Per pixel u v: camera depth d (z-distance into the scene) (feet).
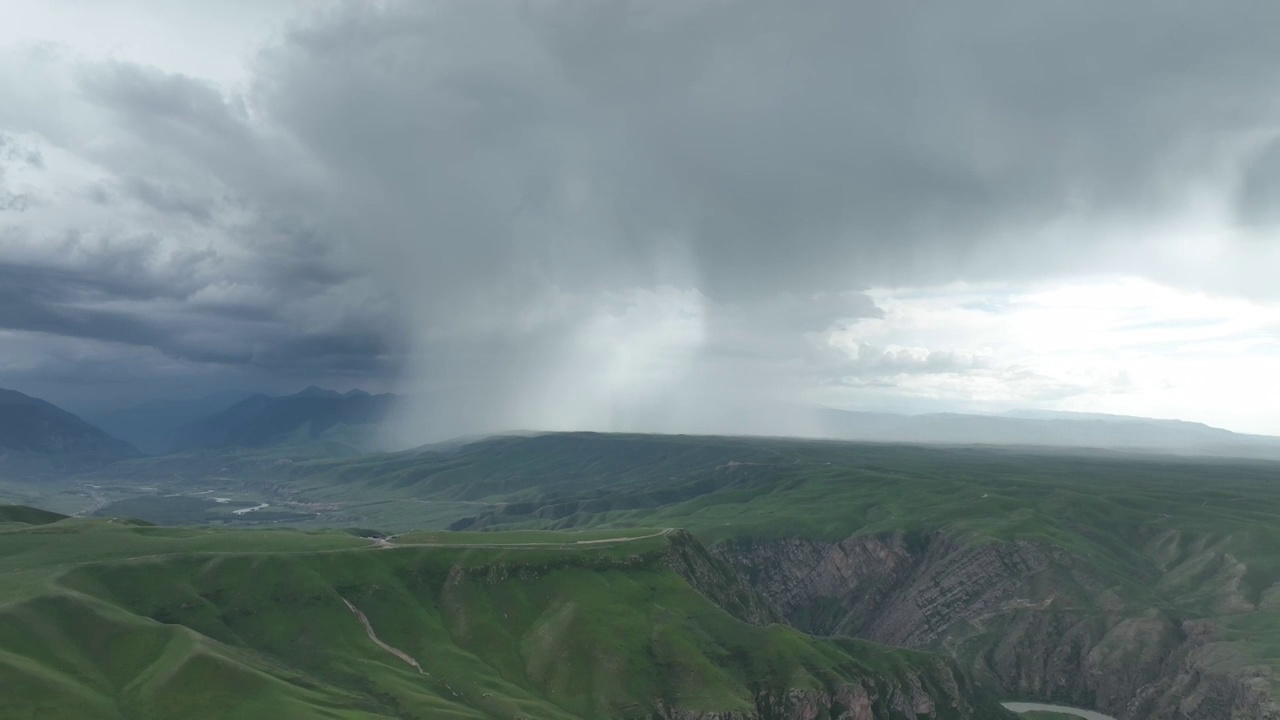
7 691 533.96
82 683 581.94
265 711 575.79
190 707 574.56
